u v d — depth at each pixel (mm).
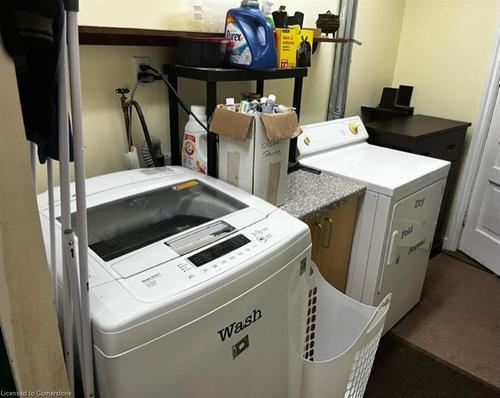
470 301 2545
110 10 1323
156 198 1232
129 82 1468
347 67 2443
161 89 1577
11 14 486
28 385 607
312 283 1518
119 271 859
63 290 808
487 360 2066
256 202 1228
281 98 2152
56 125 665
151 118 1580
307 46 1759
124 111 1450
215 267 898
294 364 1228
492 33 2625
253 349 1011
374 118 2898
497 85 2672
